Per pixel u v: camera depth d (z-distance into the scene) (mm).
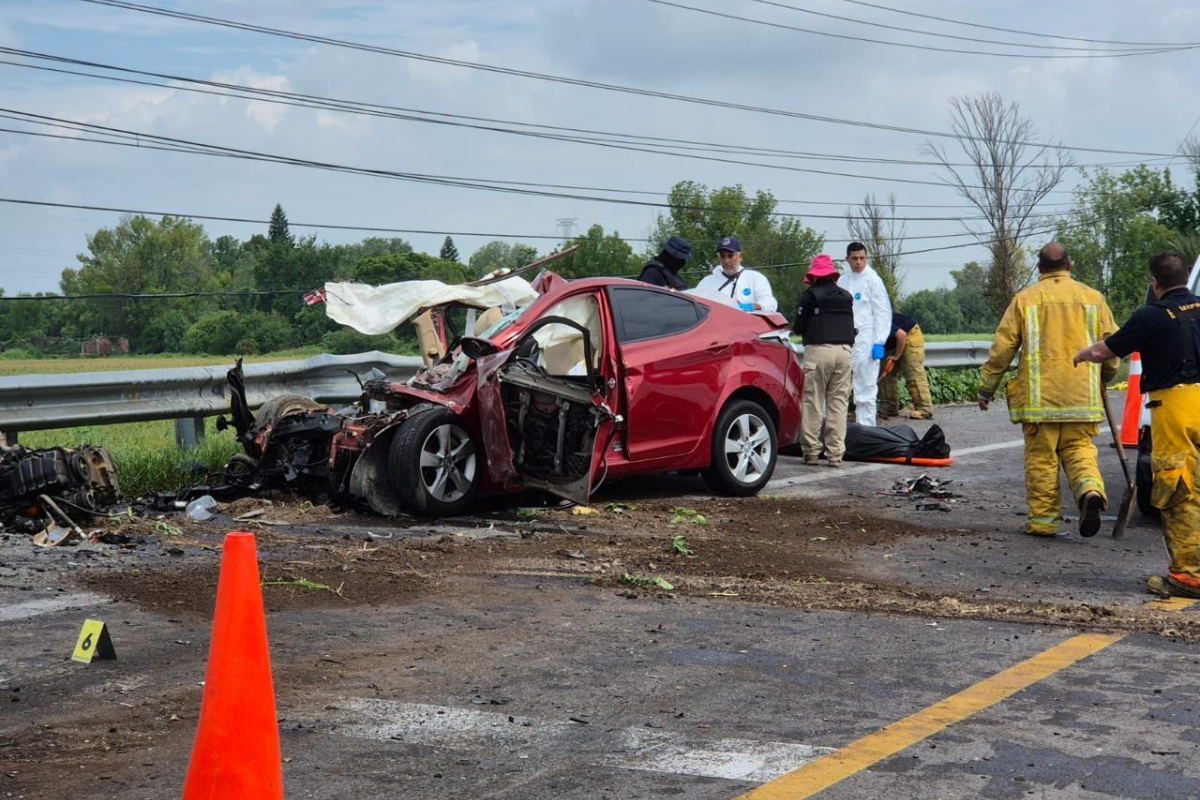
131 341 111125
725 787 4078
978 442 14758
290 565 7480
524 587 7113
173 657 5566
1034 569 7980
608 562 7855
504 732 4617
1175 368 7172
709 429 10438
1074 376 8805
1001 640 6043
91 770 4191
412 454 9016
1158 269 7430
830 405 12703
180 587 6914
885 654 5758
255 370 11922
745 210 90625
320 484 9859
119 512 9164
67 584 6934
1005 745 4488
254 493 9922
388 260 105625
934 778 4160
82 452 8750
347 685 5180
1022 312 9008
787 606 6773
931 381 19297
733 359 10633
